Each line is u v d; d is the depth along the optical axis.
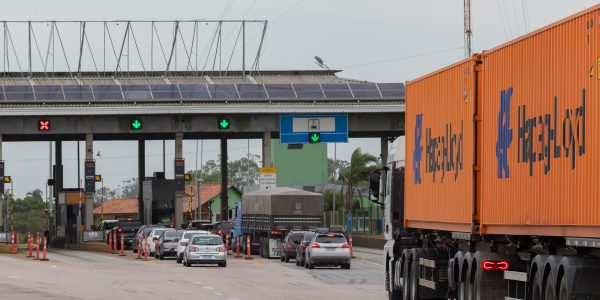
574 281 42.03
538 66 46.06
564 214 43.00
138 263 133.00
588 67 40.81
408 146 68.38
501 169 50.91
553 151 44.25
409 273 67.19
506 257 52.91
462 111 56.72
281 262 136.75
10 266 119.12
